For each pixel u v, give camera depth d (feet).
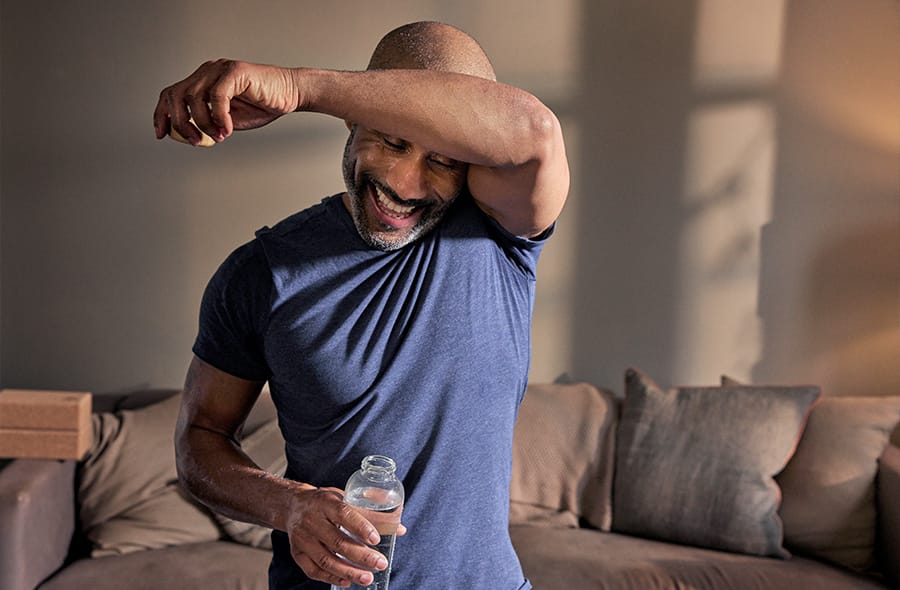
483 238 4.11
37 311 11.50
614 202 11.75
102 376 11.61
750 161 11.78
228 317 4.14
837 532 9.95
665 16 11.57
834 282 11.93
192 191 11.48
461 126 3.42
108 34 11.21
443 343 4.00
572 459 10.62
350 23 11.39
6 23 11.13
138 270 11.53
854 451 10.10
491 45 11.55
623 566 9.36
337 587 3.70
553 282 11.82
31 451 9.71
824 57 11.71
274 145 11.48
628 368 11.85
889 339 11.96
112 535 9.74
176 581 9.05
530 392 11.03
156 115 3.28
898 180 11.84
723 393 10.48
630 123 11.68
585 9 11.55
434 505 4.01
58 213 11.39
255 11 11.32
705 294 11.88
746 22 11.63
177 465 4.27
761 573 9.36
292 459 4.24
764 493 9.90
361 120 3.42
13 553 8.66
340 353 3.97
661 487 10.14
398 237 3.93
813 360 11.98
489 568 4.12
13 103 11.23
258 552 9.74
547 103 11.64
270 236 4.10
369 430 3.98
